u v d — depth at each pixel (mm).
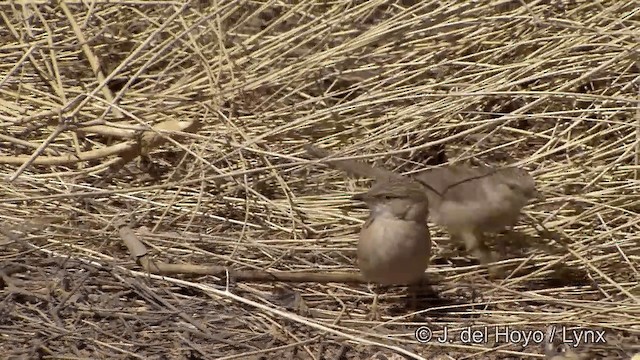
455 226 9398
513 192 9156
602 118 10750
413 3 12523
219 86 10836
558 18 11242
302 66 10945
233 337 8469
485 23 11195
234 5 11664
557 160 10742
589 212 9703
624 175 10141
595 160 10266
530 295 9109
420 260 8781
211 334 8469
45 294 8914
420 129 10898
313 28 11203
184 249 9680
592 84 11250
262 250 9680
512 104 11391
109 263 9391
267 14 12648
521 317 8828
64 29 12102
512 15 11070
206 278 9320
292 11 11617
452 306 8883
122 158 10328
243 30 12438
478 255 9430
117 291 9070
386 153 9453
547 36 11477
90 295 8969
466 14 11398
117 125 9828
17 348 8250
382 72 11484
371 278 8938
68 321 8641
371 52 11500
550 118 10555
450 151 10906
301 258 9680
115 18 12430
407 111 10766
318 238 9875
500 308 9062
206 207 10266
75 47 11680
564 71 10508
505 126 11117
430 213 9586
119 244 9727
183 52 11625
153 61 10180
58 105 10977
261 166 10703
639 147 10102
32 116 10039
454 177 9500
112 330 8523
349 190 10539
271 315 8781
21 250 9539
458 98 10750
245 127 10922
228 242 9641
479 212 9195
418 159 10875
